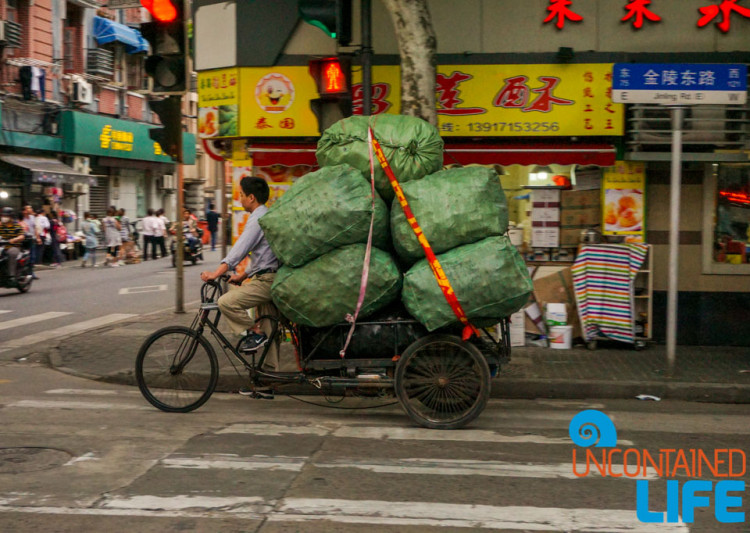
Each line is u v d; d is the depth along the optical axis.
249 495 4.42
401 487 4.58
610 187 9.23
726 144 8.71
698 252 9.25
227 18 9.71
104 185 30.00
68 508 4.21
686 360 8.40
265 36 9.58
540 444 5.56
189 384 6.54
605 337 8.91
